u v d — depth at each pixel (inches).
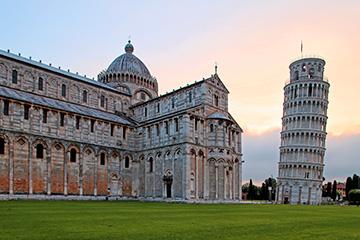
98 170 2790.4
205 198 2709.2
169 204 2156.7
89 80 3435.0
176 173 2672.2
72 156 2615.7
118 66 3882.9
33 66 2824.8
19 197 2226.9
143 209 1434.5
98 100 3353.8
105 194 2817.4
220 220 944.3
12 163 2223.2
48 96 2908.5
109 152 2888.8
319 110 4815.5
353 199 4089.6
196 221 895.7
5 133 2215.8
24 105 2353.6
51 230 653.9
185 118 2667.3
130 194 3034.0
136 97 3759.8
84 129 2731.3
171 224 804.0
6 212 1084.5
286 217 1147.9
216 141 2827.3
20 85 2719.0
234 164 3144.7
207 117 2864.2
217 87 3061.0
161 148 2844.5
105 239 562.3
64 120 2593.5
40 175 2379.4
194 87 2987.2
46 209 1266.0
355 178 6230.3
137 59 4060.0
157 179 2847.0
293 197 4635.8
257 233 682.8
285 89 5172.2
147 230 682.8
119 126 3036.4
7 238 554.6
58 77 3016.7
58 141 2514.8
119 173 2962.6
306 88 4896.7
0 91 2333.9
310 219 1088.8
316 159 4707.2
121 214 1089.4
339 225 911.0
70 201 2245.3
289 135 4901.6
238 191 3132.4
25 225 726.5
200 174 2736.2
